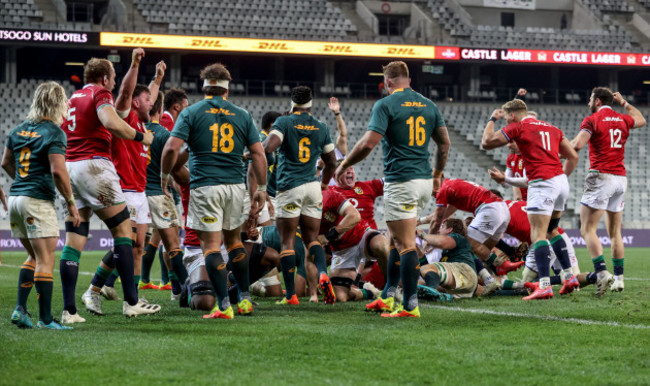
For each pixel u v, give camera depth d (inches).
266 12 2903.5
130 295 541.6
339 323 506.9
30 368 353.7
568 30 3100.4
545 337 445.7
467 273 690.8
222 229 552.4
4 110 2406.5
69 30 2345.0
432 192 587.8
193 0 2864.2
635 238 2258.9
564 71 3307.1
